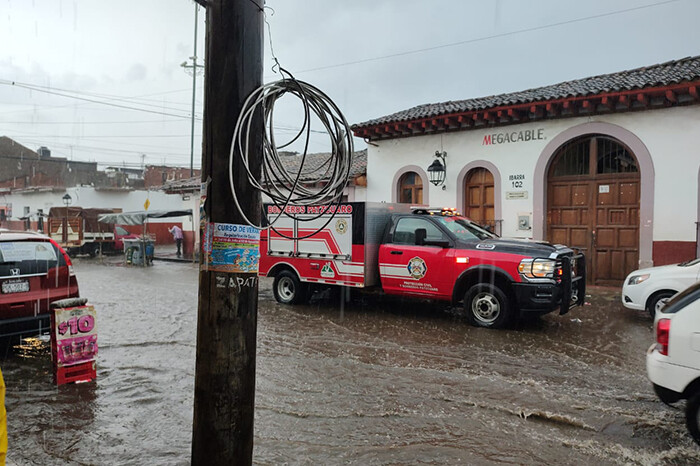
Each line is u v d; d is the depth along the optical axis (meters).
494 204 13.30
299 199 3.33
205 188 2.73
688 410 3.81
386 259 8.78
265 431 4.15
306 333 7.62
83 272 17.56
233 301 2.70
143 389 5.20
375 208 9.09
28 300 6.27
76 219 25.44
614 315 8.71
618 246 11.71
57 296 6.53
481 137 13.44
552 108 11.88
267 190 3.00
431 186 14.45
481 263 7.79
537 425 4.26
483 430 4.16
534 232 12.59
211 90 2.72
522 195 12.77
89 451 3.83
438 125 13.88
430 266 8.30
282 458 3.69
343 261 9.09
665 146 10.83
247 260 2.74
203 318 2.72
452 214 9.02
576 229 12.26
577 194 12.23
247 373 2.77
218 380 2.69
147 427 4.27
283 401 4.81
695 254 10.54
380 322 8.37
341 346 6.84
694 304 3.85
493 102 12.88
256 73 2.77
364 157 18.41
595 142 11.98
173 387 5.27
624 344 6.85
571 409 4.56
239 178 2.71
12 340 7.18
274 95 3.12
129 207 33.38
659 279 7.98
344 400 4.83
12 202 39.03
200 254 2.76
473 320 7.96
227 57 2.69
